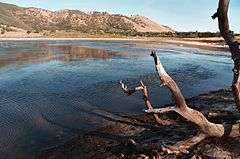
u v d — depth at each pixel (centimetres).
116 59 5203
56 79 3053
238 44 1065
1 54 5384
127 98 2311
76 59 5041
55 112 1947
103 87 2689
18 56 5156
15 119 1797
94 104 2139
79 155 1341
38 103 2134
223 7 1018
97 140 1492
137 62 4825
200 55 6681
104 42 10781
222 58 6188
